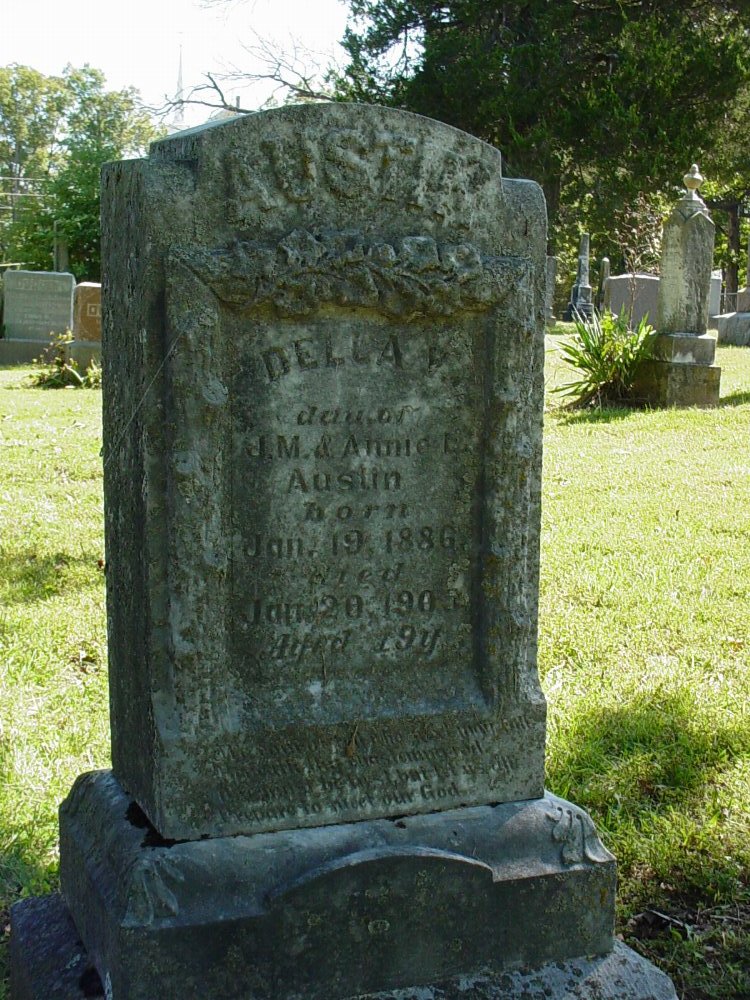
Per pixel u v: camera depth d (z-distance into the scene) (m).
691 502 8.53
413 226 3.02
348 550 3.08
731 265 43.97
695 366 13.01
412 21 28.67
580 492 8.95
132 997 2.77
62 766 4.25
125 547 3.05
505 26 28.75
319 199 2.93
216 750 2.95
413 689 3.18
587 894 3.14
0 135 73.62
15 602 6.17
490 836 3.12
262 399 2.94
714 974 3.35
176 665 2.90
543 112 27.70
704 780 4.26
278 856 2.94
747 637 5.70
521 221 3.11
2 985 3.32
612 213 27.45
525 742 3.25
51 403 14.49
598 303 28.64
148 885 2.81
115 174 2.99
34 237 32.38
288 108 2.88
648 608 6.11
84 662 5.32
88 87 72.00
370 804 3.11
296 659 3.07
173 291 2.78
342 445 3.04
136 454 2.91
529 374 3.12
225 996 2.84
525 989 3.04
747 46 29.03
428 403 3.10
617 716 4.73
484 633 3.20
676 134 27.48
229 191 2.84
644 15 28.84
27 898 3.46
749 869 3.76
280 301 2.88
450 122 28.50
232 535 2.96
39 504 8.46
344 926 2.92
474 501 3.18
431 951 3.01
